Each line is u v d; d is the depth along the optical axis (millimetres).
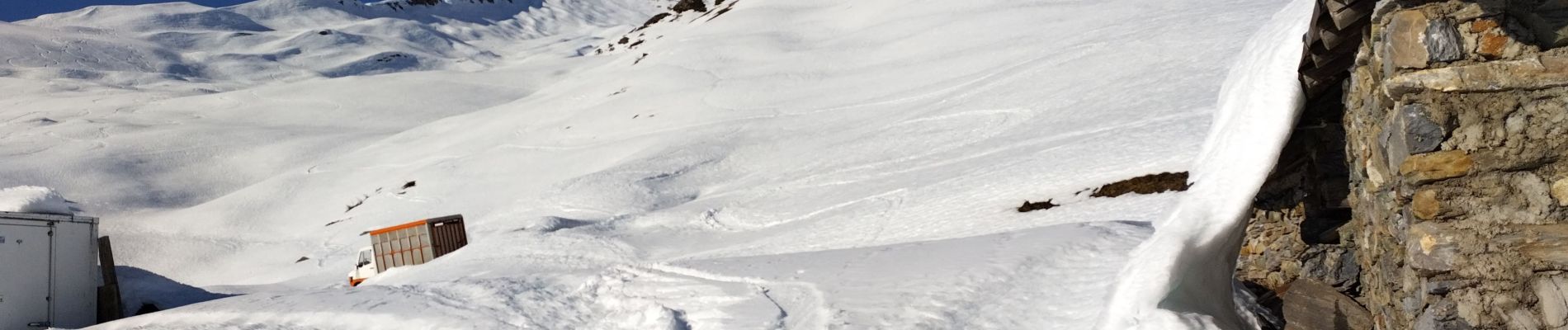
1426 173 5133
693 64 95750
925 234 20719
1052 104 41156
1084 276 8672
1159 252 7418
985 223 20391
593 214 43469
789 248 23594
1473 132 4988
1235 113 8227
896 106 57156
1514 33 4844
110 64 176375
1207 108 27516
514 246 30891
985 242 12062
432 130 88625
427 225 31438
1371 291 7582
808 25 109188
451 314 12633
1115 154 23062
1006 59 63188
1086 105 37406
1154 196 17234
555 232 33406
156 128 102062
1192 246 7406
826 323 8750
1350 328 7883
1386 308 6609
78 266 18891
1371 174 6633
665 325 10383
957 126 43469
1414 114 5156
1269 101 7676
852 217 26656
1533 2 4793
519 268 26953
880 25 99250
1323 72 7445
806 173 40938
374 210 59594
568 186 49594
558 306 12602
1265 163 7398
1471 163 4996
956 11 94188
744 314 10188
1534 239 4836
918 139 42531
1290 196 9492
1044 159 25953
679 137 62156
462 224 34094
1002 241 11727
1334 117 8797
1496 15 4871
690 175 48938
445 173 65938
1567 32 4730
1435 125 5090
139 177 83312
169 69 180000
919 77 67625
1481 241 4996
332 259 48719
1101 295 7754
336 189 68188
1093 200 18844
